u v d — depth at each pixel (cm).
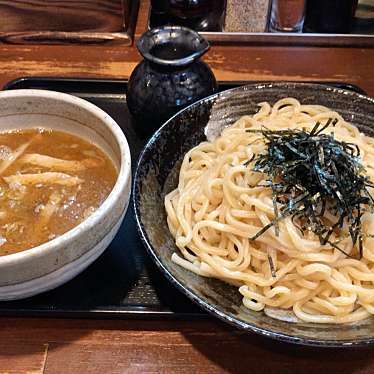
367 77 47
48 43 50
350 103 39
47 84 44
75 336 30
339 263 31
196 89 39
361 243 30
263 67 48
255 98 39
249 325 26
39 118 35
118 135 31
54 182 32
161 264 28
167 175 36
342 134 37
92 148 34
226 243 33
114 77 46
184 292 27
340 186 29
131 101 39
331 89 39
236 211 32
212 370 28
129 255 32
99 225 27
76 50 50
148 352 29
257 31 51
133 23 52
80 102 33
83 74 47
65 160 33
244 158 35
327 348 29
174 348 29
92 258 28
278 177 31
